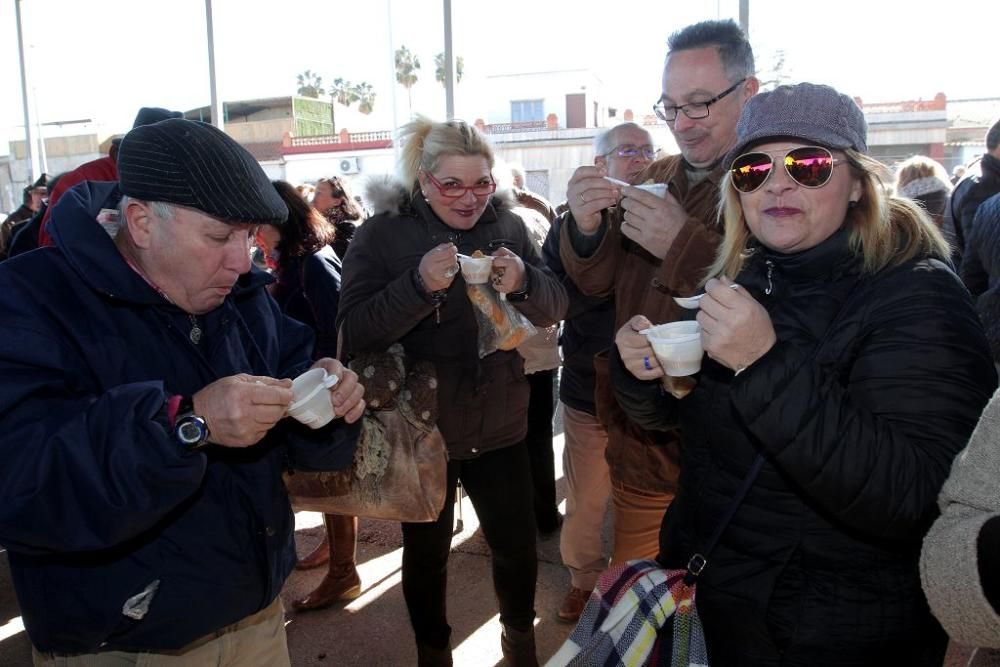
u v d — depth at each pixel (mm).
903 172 5023
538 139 8062
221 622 1460
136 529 1196
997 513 971
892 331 1228
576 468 3031
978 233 3402
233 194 1279
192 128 1313
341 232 4223
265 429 1244
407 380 2133
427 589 2371
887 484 1119
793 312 1364
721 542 1387
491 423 2387
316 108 16469
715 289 1184
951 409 1162
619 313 2363
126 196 1321
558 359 3764
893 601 1272
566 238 2391
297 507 2068
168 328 1409
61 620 1344
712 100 2137
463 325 2377
